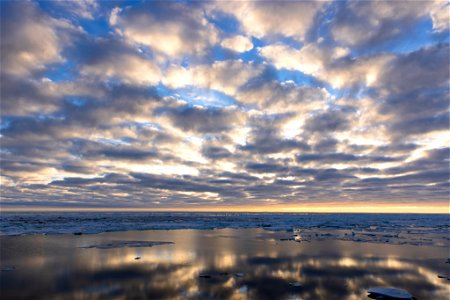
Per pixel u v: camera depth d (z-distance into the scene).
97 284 13.19
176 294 11.92
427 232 42.84
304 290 12.63
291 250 23.30
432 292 12.62
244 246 25.41
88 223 53.84
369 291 12.31
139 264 17.36
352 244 27.34
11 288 12.55
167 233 37.06
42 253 20.86
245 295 11.90
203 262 18.16
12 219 67.81
